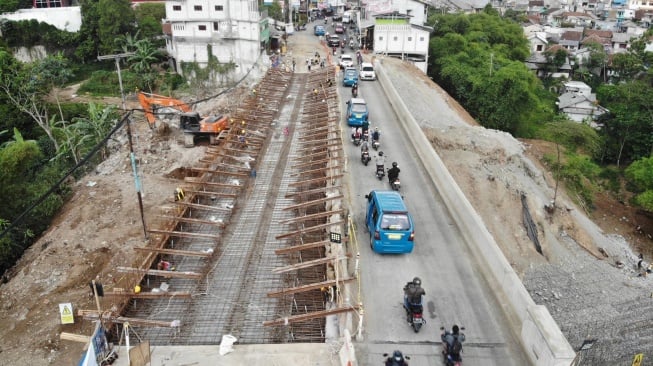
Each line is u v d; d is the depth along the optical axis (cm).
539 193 4047
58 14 6994
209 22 6141
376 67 5328
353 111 3366
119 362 1370
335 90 4141
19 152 2589
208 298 1692
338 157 2647
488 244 1766
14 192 2603
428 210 2266
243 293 1717
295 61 6069
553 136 5969
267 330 1537
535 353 1321
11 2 7094
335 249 1775
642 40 9344
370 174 2666
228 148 2912
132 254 2205
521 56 8119
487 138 4459
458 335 1319
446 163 3947
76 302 1961
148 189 2861
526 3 15412
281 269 1683
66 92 6356
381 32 6906
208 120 3400
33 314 1909
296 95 4291
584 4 15588
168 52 6756
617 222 4606
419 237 2023
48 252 2303
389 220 1823
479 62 6744
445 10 10019
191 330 1535
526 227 3494
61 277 2142
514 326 1484
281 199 2408
